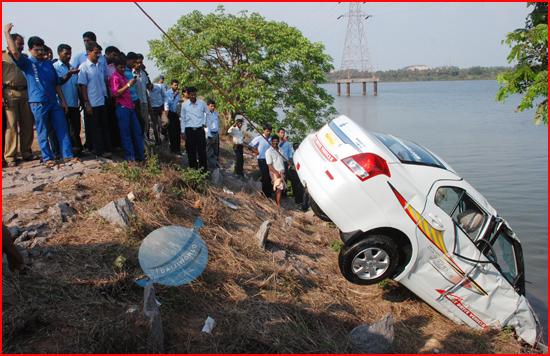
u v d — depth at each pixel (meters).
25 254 4.68
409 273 5.77
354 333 4.93
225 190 9.13
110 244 5.17
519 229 13.77
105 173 7.10
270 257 6.43
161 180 7.27
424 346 5.46
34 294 4.15
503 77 6.46
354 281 5.63
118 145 8.74
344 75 103.06
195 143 9.35
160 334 3.94
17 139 7.95
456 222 5.79
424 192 5.62
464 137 34.34
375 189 5.43
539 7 6.35
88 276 4.57
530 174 21.27
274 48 15.88
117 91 7.73
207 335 4.25
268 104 15.39
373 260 5.58
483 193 18.22
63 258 4.77
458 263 5.81
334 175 5.53
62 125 7.58
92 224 5.52
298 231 8.57
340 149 5.65
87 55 7.66
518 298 6.11
